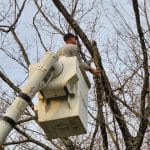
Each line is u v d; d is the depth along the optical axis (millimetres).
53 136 6207
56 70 6031
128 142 9438
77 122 5996
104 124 9297
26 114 10289
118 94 9836
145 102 9688
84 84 6438
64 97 6094
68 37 9547
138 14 9148
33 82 5535
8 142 10281
